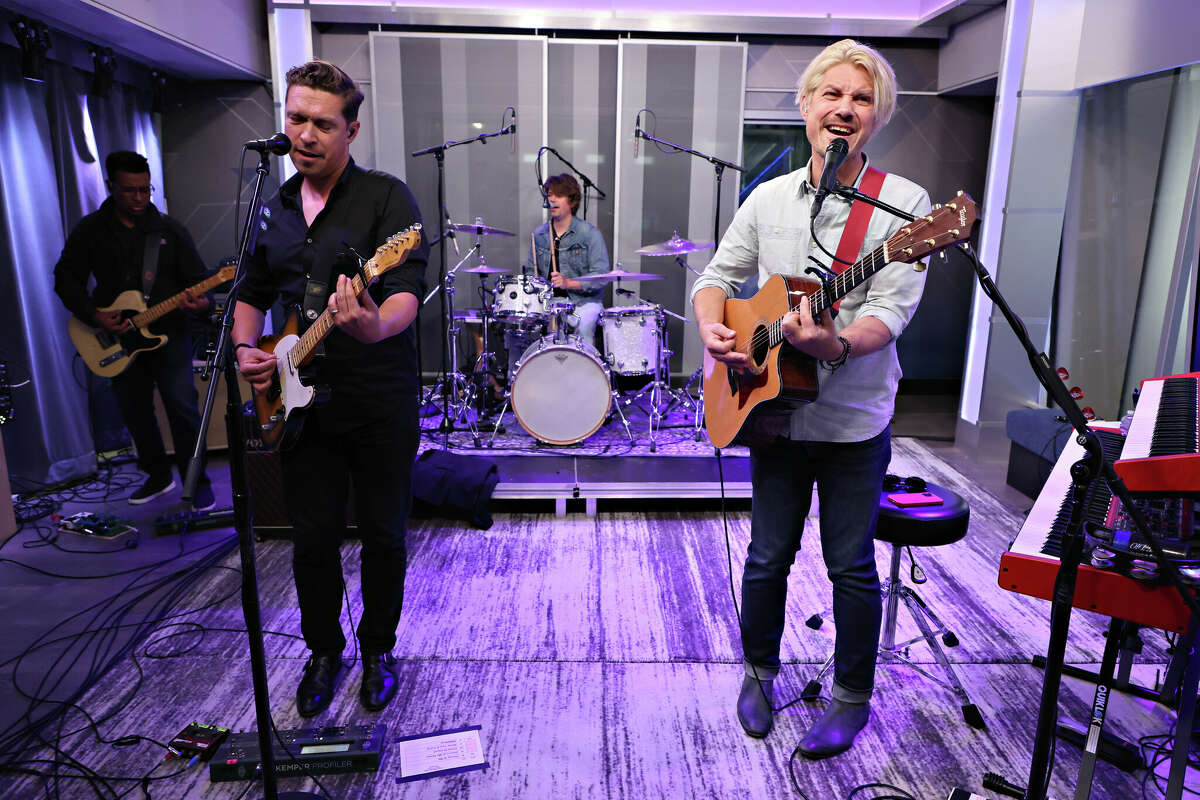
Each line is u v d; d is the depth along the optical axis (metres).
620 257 5.48
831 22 4.96
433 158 5.20
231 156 5.04
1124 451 1.71
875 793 1.76
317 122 1.70
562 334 4.12
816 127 1.65
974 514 3.52
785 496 1.85
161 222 3.39
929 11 4.80
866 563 1.82
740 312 1.84
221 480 3.90
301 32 4.86
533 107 5.17
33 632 2.45
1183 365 3.30
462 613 2.57
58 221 3.84
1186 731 1.57
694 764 1.85
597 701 2.10
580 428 3.81
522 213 5.35
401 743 1.90
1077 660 2.34
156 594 2.71
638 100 5.20
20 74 3.58
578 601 2.66
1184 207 3.24
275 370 1.82
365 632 2.07
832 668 2.26
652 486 3.41
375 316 1.55
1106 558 1.48
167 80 4.92
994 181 4.09
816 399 1.65
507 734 1.96
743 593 1.97
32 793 1.75
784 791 1.77
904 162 5.38
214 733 1.91
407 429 1.92
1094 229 3.77
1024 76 3.78
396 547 1.99
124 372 3.37
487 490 3.30
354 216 1.80
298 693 2.03
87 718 2.01
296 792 1.74
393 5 4.82
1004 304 1.25
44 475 3.74
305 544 1.90
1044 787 1.39
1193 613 1.25
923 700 2.11
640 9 4.95
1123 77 3.45
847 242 1.65
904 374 5.91
